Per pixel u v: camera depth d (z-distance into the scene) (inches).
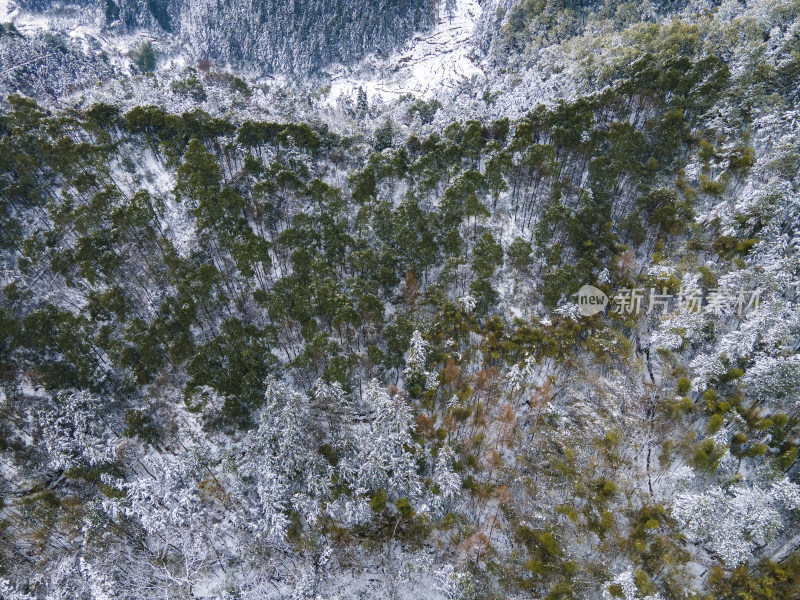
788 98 3048.7
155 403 2081.7
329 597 1704.0
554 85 3949.3
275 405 1819.6
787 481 1726.1
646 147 2864.2
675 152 2878.9
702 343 2201.0
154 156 3115.2
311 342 2090.3
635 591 1583.4
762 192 2365.9
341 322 2121.1
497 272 2500.0
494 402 2096.5
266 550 1811.0
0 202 2532.0
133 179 2896.2
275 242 2503.7
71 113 3380.9
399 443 1847.9
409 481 1809.8
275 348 2266.2
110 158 2913.4
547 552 1749.5
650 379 2186.3
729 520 1665.8
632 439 2010.3
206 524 1843.0
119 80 4328.3
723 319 2225.6
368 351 2052.2
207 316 2242.9
